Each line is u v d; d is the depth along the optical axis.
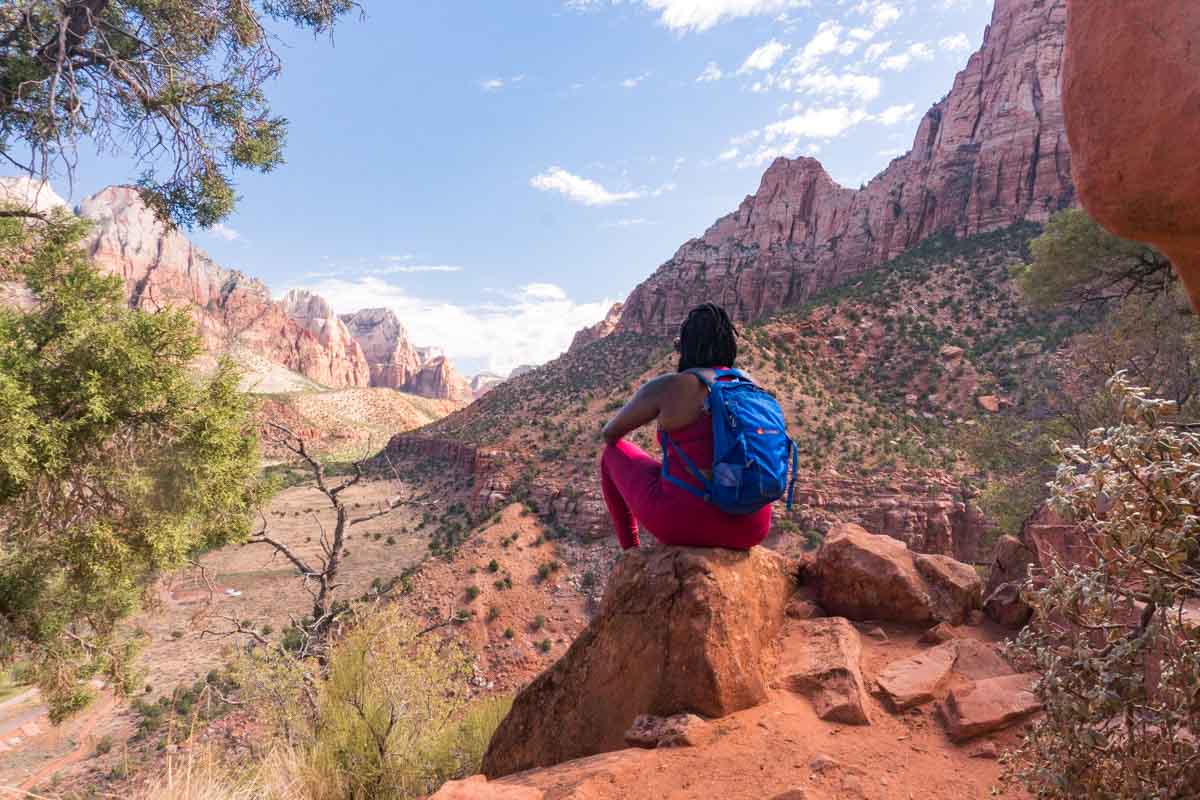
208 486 11.20
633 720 2.81
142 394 9.92
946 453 63.34
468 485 103.56
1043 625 2.00
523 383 149.88
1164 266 15.00
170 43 10.67
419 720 5.48
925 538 55.25
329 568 14.18
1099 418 14.05
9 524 9.80
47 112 8.93
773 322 93.69
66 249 10.86
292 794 4.16
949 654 3.18
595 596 59.69
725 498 2.65
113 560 10.14
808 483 59.72
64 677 11.66
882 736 2.59
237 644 6.73
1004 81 131.38
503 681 50.03
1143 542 1.66
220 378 11.20
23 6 8.85
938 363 78.44
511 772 3.16
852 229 163.25
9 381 8.73
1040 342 73.38
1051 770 1.82
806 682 2.97
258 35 10.70
